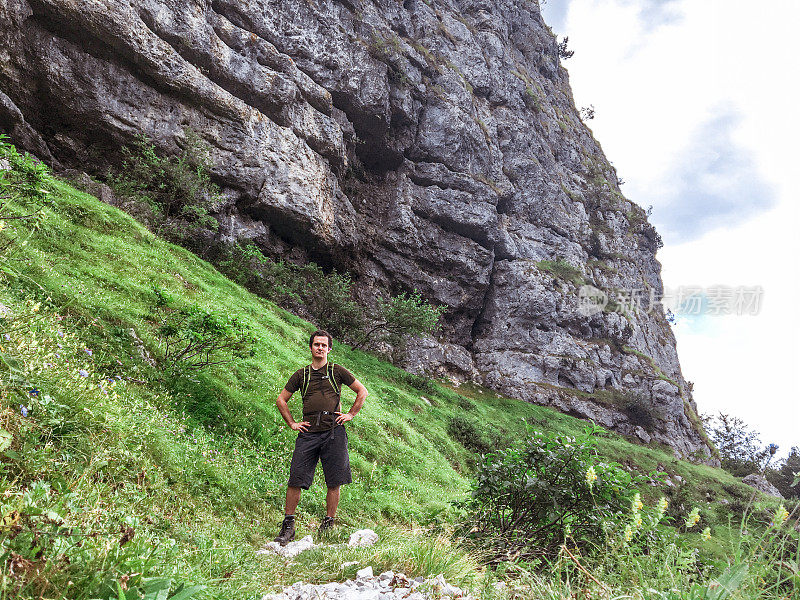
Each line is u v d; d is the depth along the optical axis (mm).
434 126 32656
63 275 8125
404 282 30375
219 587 2518
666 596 2275
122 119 19156
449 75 35062
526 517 5426
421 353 28797
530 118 43000
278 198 23141
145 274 11305
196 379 7605
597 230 45469
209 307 11391
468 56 38812
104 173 19281
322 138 25719
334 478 5125
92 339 6637
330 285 24328
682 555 2572
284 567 3643
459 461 15812
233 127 21984
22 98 17609
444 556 3723
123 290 9484
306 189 24250
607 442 29062
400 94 30344
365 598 2840
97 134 19094
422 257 31188
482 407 25672
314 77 26344
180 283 12367
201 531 3754
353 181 30094
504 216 37031
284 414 5152
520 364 32500
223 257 20812
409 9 35625
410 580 3227
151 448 4645
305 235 24766
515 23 49531
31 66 17406
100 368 6074
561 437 5480
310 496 6781
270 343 12508
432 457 13547
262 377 9828
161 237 16734
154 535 2773
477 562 4188
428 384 22797
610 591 2539
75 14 17609
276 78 23547
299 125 24703
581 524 4984
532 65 50906
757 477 32812
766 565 2070
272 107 23625
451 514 7598
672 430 37125
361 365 20172
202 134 21156
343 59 27188
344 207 27203
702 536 2568
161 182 19500
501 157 37781
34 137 17531
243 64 22656
